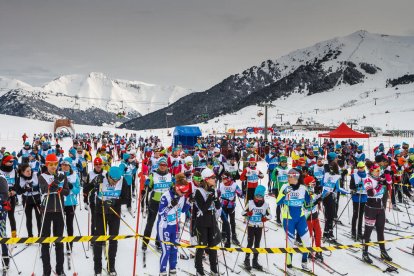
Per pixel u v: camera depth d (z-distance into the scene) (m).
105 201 6.59
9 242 5.34
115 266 7.25
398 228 10.38
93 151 38.22
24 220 10.27
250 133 91.25
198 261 6.61
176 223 6.52
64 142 52.66
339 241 9.10
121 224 10.02
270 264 7.61
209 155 16.03
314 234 7.86
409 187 13.74
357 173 9.07
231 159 10.84
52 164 6.26
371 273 7.27
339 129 26.64
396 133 80.50
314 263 7.70
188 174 10.62
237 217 11.26
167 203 6.42
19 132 73.88
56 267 6.36
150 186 7.96
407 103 189.25
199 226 6.59
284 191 7.23
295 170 7.19
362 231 9.94
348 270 7.40
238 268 7.33
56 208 6.27
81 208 11.98
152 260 7.59
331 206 9.07
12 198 7.75
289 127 124.81
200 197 6.59
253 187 9.71
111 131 92.62
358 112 194.25
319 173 10.78
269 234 9.55
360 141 59.41
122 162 10.22
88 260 7.48
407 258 8.14
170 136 72.88
